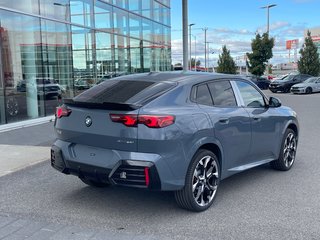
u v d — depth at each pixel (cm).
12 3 1281
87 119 455
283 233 407
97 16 1816
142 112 425
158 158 422
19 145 893
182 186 448
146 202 509
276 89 3183
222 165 507
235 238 397
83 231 418
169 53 2783
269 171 657
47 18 1453
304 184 581
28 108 1358
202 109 482
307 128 1142
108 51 1917
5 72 1254
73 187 577
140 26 2289
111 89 493
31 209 488
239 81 576
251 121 556
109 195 539
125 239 396
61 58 1545
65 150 479
